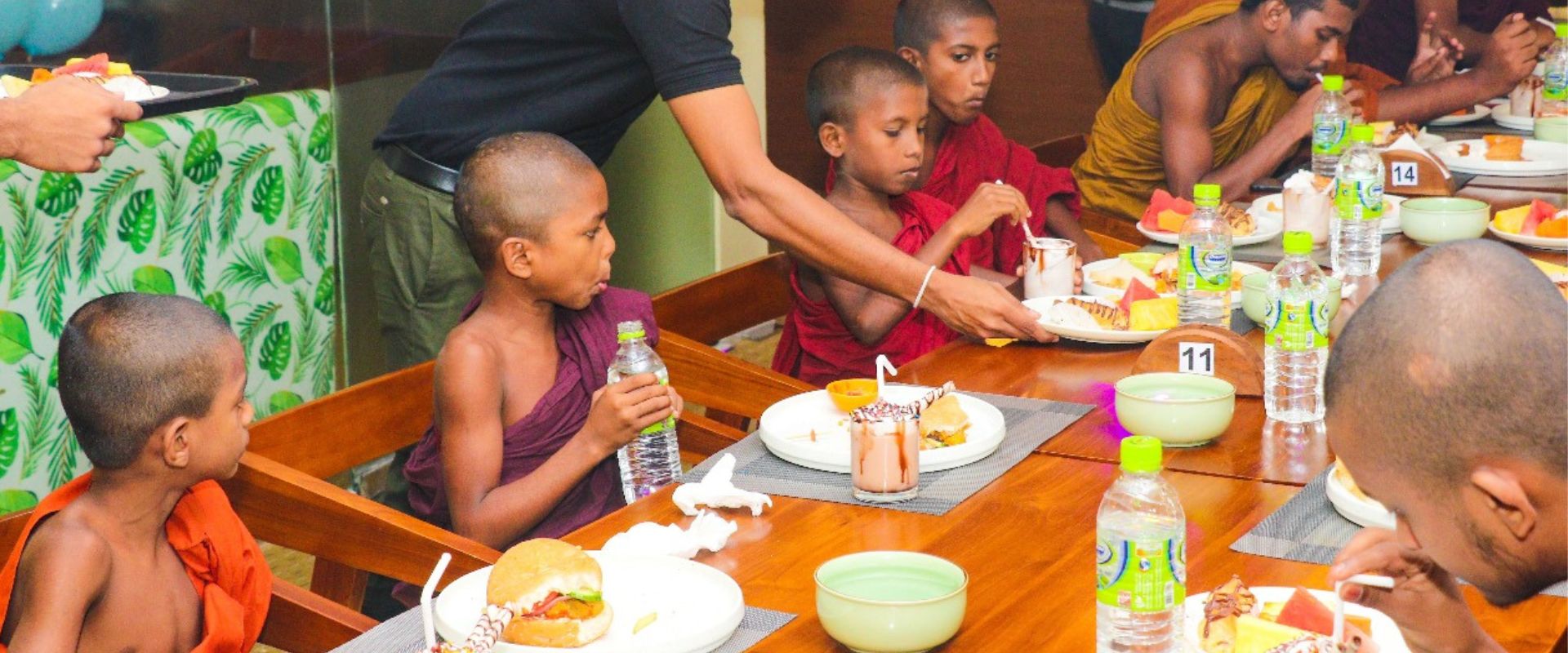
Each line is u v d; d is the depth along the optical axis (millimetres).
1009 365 2248
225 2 3363
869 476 1661
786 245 2379
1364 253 2764
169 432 1685
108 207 3049
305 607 1842
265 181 3410
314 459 2016
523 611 1321
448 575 1790
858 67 2740
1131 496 1302
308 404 2016
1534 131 3975
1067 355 2293
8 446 2957
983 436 1854
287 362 3555
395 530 1802
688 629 1355
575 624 1312
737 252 4512
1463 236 2910
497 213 2039
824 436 1875
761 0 4613
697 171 4387
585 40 2564
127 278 3127
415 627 1409
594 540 1602
